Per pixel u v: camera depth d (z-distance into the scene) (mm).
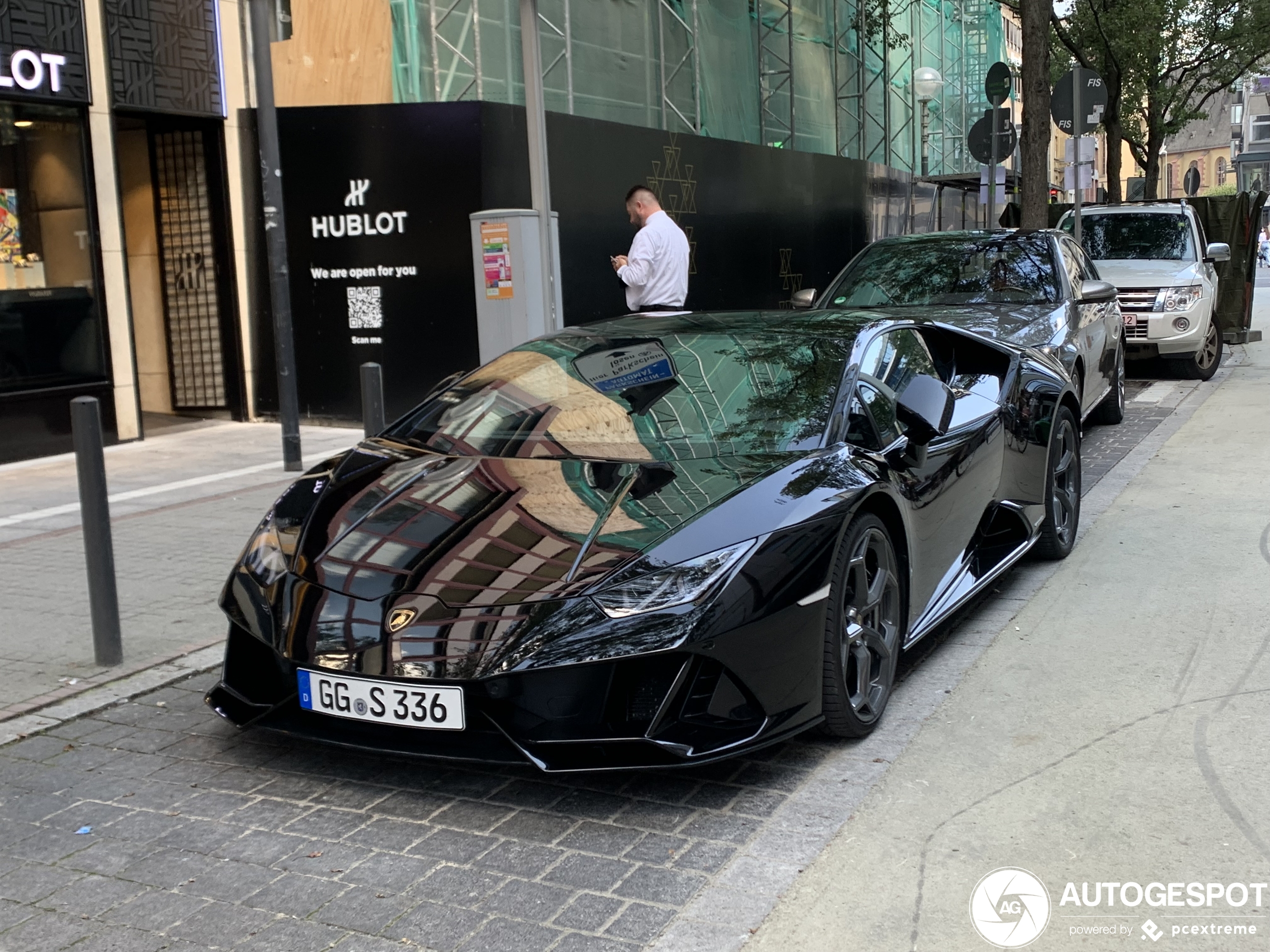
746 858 2906
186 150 11461
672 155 13734
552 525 3453
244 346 11609
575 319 11930
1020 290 7879
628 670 3051
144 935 2652
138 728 3986
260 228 11414
